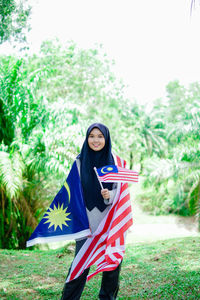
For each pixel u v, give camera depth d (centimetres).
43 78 1031
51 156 918
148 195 2422
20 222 1030
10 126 982
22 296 388
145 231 1736
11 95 949
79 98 1895
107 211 308
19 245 1030
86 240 303
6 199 980
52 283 436
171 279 413
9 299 378
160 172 1524
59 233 308
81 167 313
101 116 1988
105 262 287
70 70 1844
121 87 1991
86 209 308
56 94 1777
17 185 853
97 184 307
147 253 565
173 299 353
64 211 313
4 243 995
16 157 888
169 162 1541
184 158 1380
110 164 310
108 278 301
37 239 309
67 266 519
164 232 1666
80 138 939
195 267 450
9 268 524
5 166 848
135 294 378
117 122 2131
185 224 1958
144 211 2358
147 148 3838
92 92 1931
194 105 1375
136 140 3041
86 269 300
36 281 445
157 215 2289
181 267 457
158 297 362
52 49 1794
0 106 955
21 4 718
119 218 295
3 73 952
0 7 695
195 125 1266
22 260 585
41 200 1068
